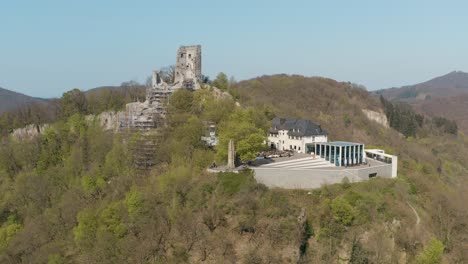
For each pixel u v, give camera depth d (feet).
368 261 308.81
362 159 431.84
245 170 358.84
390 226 340.59
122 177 430.20
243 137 392.27
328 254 305.53
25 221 448.65
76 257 344.69
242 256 281.33
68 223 403.54
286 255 284.20
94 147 518.78
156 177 397.39
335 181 367.66
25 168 559.38
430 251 322.55
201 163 392.47
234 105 521.65
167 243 305.32
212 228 305.32
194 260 285.02
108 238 328.49
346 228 323.16
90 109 639.35
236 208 316.40
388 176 422.41
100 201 408.67
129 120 525.75
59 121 623.77
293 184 363.76
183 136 433.89
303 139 475.72
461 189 608.60
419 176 459.32
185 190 347.97
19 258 385.50
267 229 297.94
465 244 371.35
